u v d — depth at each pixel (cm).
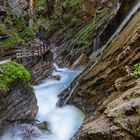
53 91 1677
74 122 1263
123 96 893
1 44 2334
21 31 2966
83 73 1563
